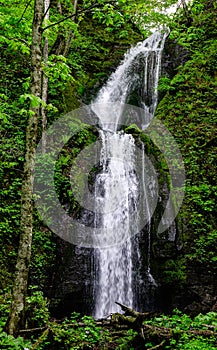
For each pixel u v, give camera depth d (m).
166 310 8.76
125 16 6.63
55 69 6.23
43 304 6.06
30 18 8.38
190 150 10.52
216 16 13.91
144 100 14.43
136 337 5.68
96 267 9.09
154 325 6.53
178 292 8.50
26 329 5.14
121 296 9.13
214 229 9.04
